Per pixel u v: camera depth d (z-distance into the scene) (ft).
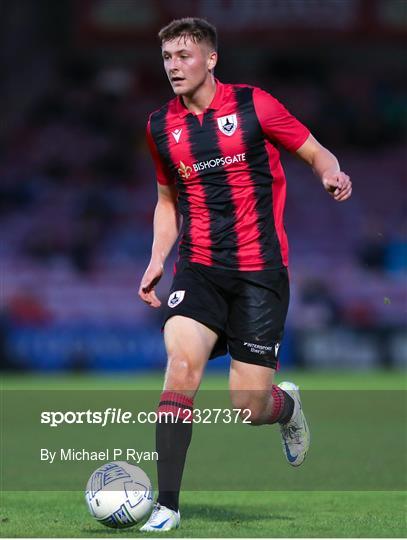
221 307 69.77
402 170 373.20
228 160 69.46
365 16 346.95
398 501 80.64
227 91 70.38
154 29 346.95
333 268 309.42
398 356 262.26
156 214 74.74
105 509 61.87
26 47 402.52
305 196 353.31
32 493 84.89
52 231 323.78
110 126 385.29
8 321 254.06
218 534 60.59
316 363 258.16
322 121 385.09
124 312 263.49
